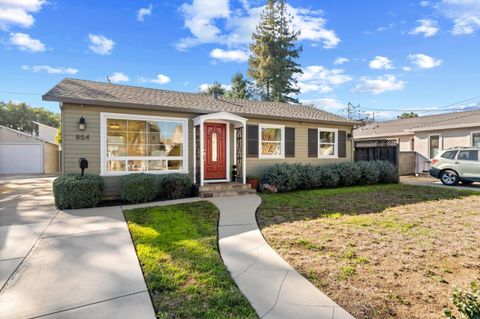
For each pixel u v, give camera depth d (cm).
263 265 344
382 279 306
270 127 1071
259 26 2619
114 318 233
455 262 352
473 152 1117
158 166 861
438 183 1235
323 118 1194
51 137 2695
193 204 705
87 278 304
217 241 432
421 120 1912
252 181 955
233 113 959
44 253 374
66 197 648
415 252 385
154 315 238
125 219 557
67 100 699
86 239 433
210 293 274
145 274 315
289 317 235
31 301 257
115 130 797
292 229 495
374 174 1172
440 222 545
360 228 500
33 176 1672
